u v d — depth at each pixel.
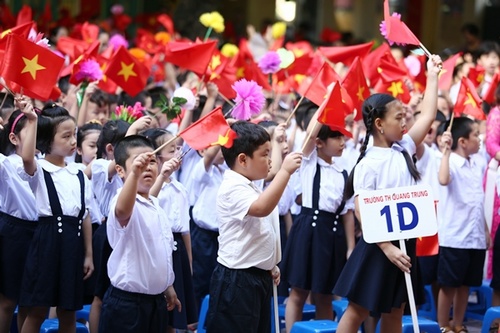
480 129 19.67
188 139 11.56
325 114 12.86
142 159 10.98
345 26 41.38
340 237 15.03
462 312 16.72
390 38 13.84
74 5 37.03
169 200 13.73
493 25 39.75
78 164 14.05
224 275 11.82
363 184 12.56
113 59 17.19
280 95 20.62
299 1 41.69
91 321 13.74
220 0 39.31
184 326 13.72
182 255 13.89
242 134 11.80
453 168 16.41
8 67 12.89
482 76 21.55
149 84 22.11
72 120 12.97
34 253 12.77
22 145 12.82
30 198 12.99
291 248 15.12
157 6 38.56
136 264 11.53
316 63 21.22
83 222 13.35
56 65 13.08
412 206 12.21
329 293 14.98
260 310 11.93
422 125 13.18
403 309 12.86
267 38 28.27
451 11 39.78
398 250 12.18
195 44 17.25
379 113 12.69
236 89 13.11
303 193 15.14
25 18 23.58
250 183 11.86
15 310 14.48
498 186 16.23
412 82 19.55
